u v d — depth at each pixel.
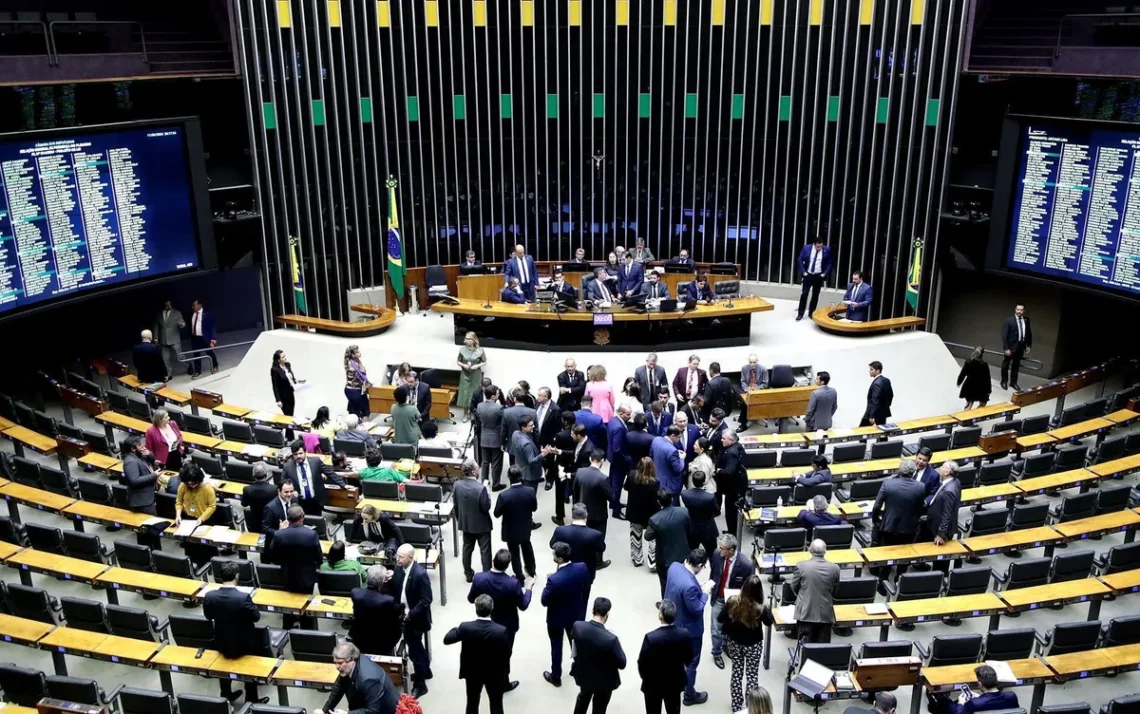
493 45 22.00
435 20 21.53
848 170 21.41
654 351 18.53
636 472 12.09
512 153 22.77
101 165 16.86
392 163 22.05
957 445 14.62
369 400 17.16
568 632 10.10
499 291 21.03
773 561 10.82
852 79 20.88
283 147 20.62
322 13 20.50
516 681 10.34
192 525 11.62
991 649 9.53
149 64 18.62
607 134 22.73
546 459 13.85
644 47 22.09
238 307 23.00
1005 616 11.66
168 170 17.92
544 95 22.45
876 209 21.31
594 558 10.50
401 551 9.67
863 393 18.20
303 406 18.12
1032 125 17.36
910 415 18.05
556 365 18.06
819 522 11.45
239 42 19.58
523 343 18.61
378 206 22.14
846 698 9.23
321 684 9.09
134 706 8.68
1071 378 16.61
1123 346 19.77
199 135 18.27
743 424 16.72
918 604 10.16
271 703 10.20
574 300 18.08
